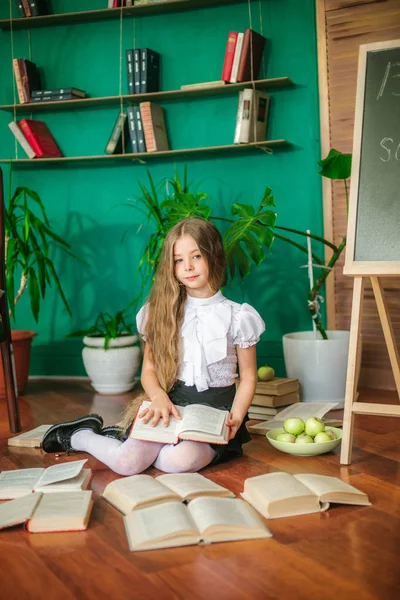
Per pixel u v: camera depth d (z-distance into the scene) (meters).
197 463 1.94
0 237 2.61
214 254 2.11
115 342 3.23
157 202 3.17
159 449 2.00
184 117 3.45
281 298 3.38
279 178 3.32
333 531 1.54
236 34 3.17
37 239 3.72
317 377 2.85
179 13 3.41
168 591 1.28
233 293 3.45
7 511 1.63
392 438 2.33
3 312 2.55
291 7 3.22
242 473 1.98
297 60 3.23
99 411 2.90
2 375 3.20
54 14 3.51
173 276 2.12
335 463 2.06
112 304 3.66
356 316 2.10
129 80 3.38
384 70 2.19
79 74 3.59
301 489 1.68
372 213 2.12
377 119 2.17
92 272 3.67
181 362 2.12
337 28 3.13
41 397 3.21
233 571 1.35
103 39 3.54
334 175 2.73
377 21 3.05
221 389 2.13
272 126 3.30
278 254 3.37
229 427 2.00
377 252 2.08
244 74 3.19
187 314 2.13
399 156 2.12
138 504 1.63
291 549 1.45
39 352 3.74
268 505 1.61
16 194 3.23
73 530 1.58
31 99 3.50
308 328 3.34
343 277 3.23
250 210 2.82
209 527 1.48
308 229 3.29
